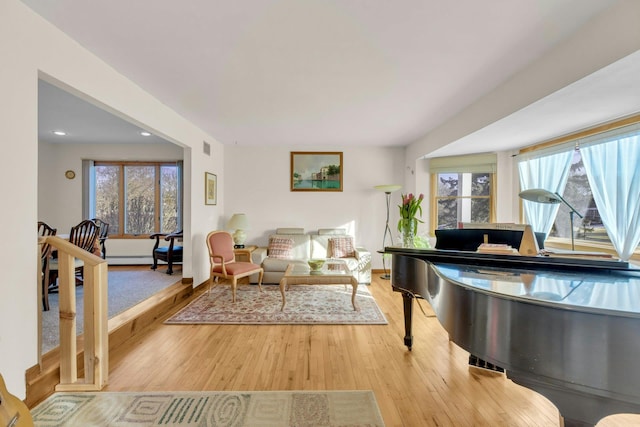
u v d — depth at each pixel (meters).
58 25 1.83
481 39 1.95
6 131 1.58
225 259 4.07
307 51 2.12
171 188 5.62
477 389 1.95
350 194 5.34
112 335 2.47
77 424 1.60
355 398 1.84
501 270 1.82
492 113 2.80
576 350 1.06
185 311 3.36
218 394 1.87
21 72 1.65
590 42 1.76
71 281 1.92
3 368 1.58
